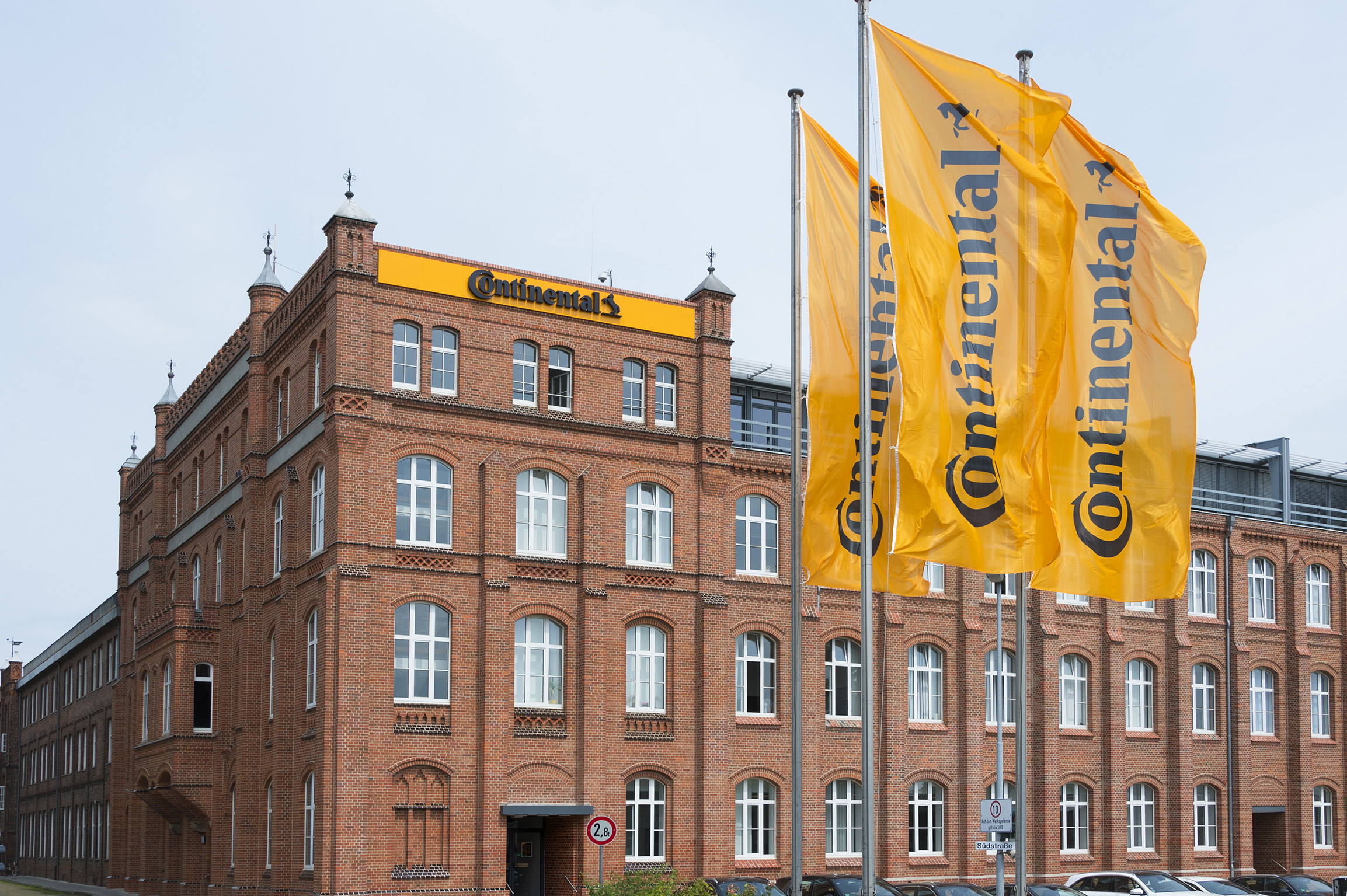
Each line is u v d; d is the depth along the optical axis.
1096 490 26.27
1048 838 50.62
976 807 48.94
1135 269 26.86
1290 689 59.62
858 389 25.81
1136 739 54.16
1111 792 52.75
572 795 40.19
